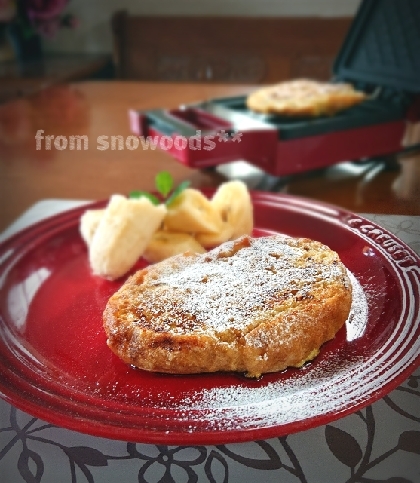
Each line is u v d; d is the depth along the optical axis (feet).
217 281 0.68
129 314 0.64
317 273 0.68
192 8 2.89
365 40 1.27
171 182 0.94
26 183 1.10
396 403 0.54
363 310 0.68
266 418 0.50
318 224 0.87
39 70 2.41
